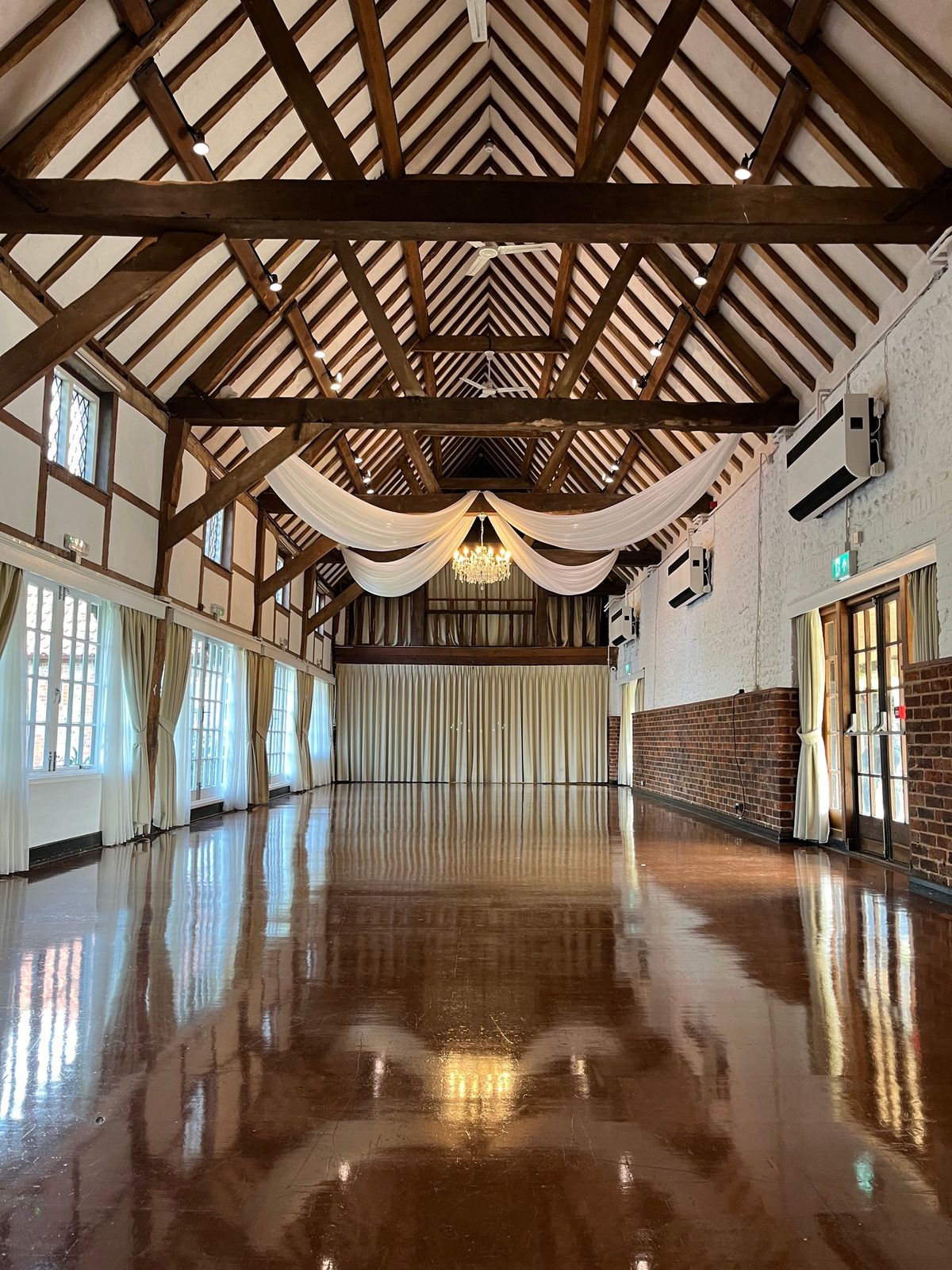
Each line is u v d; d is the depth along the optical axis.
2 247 5.08
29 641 5.98
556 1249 1.56
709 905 4.70
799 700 7.77
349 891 5.06
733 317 7.50
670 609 12.70
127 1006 2.91
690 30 5.32
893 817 6.36
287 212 4.53
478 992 3.09
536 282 9.40
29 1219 1.65
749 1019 2.81
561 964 3.48
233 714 10.70
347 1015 2.83
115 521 6.93
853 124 4.75
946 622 5.17
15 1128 2.03
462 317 10.73
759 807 8.24
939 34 4.14
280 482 8.57
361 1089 2.25
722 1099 2.20
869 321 6.20
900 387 5.79
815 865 6.24
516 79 7.04
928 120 4.55
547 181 4.56
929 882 5.06
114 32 4.47
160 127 5.12
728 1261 1.53
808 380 7.32
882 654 6.53
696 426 7.76
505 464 16.70
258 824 8.95
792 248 6.24
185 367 7.64
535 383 11.84
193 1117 2.09
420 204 4.54
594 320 7.51
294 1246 1.57
